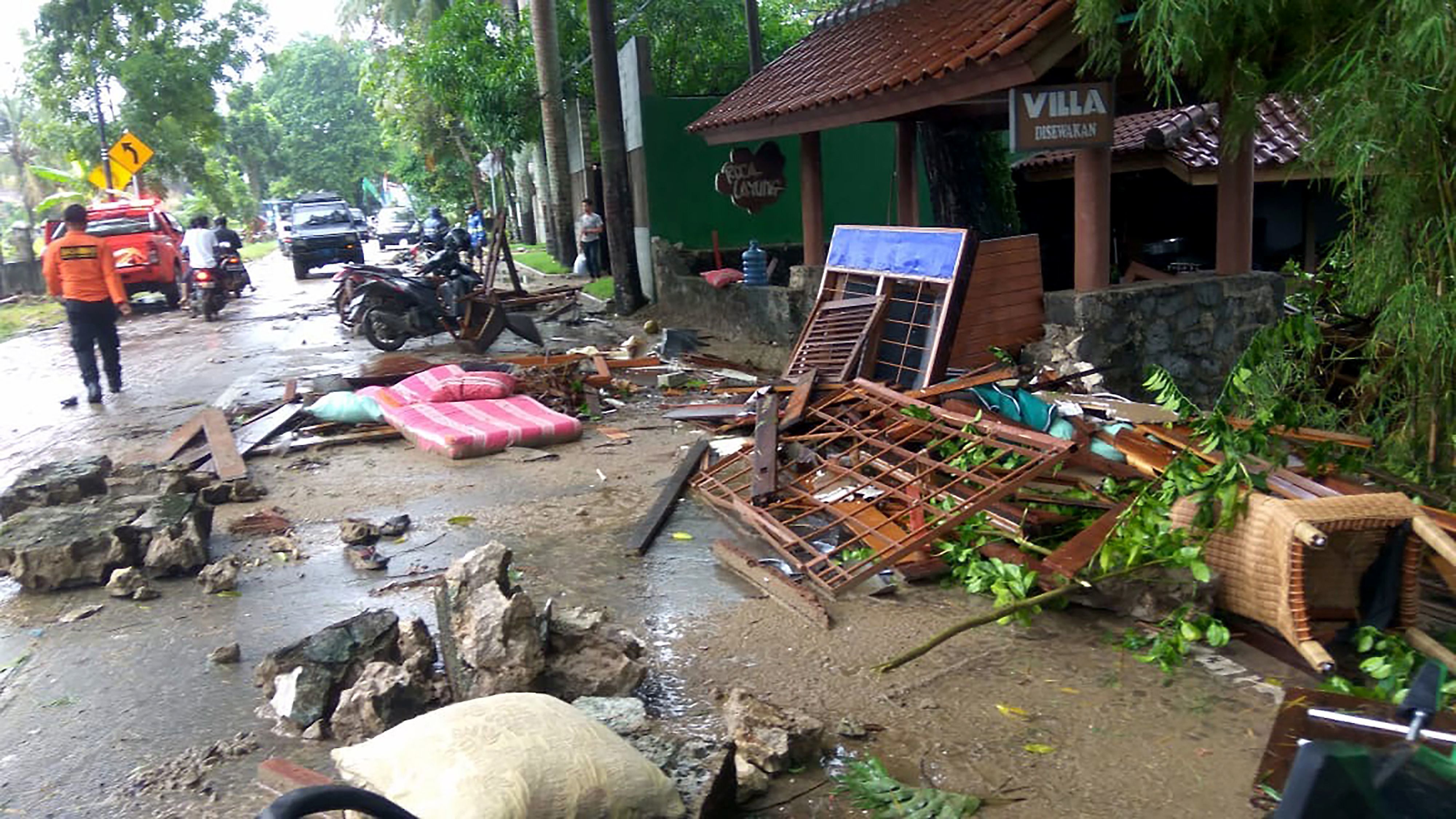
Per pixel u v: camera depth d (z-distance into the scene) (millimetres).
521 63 23438
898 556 5297
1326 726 2479
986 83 8195
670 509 6781
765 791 3666
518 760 3084
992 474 5785
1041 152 8141
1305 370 7062
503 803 2951
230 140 66438
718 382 10695
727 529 6438
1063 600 4832
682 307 15609
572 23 23469
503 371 10656
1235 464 4512
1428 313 5152
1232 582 4590
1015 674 4398
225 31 38594
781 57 15375
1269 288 8922
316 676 4277
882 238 8891
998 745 3885
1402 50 4609
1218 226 9258
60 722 4375
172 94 37688
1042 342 8578
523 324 13508
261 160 72188
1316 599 4418
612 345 13945
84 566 5910
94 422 10633
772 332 12852
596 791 3117
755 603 5270
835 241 9547
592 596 5449
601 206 22953
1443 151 5090
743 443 7973
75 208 11469
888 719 4105
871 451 6820
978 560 5277
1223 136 7777
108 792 3820
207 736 4199
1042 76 7859
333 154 79562
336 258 29234
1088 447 6609
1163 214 15023
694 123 15203
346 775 3219
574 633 4391
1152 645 4539
